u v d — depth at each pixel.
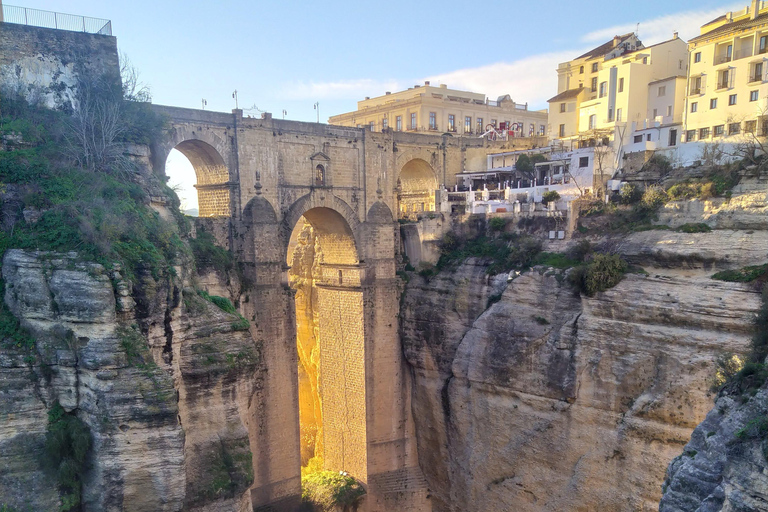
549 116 72.69
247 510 29.62
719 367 33.41
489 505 46.66
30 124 30.09
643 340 37.41
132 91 36.72
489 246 52.06
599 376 39.31
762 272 33.78
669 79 57.47
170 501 24.14
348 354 54.09
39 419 23.45
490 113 81.25
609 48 71.00
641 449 37.03
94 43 34.31
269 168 45.69
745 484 20.17
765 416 21.09
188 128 41.12
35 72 32.25
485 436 46.78
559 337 41.72
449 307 51.09
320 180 49.81
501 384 45.03
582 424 40.28
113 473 23.31
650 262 39.81
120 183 30.48
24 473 22.81
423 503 52.91
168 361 27.06
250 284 43.94
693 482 22.81
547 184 55.91
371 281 52.97
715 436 22.98
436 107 75.19
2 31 31.30
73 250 24.38
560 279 42.91
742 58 48.47
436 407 51.97
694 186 41.22
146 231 28.61
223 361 28.97
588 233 45.78
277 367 45.38
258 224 44.03
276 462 45.47
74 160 29.98
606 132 56.53
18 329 24.02
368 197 53.09
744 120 47.91
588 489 39.78
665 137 53.91
